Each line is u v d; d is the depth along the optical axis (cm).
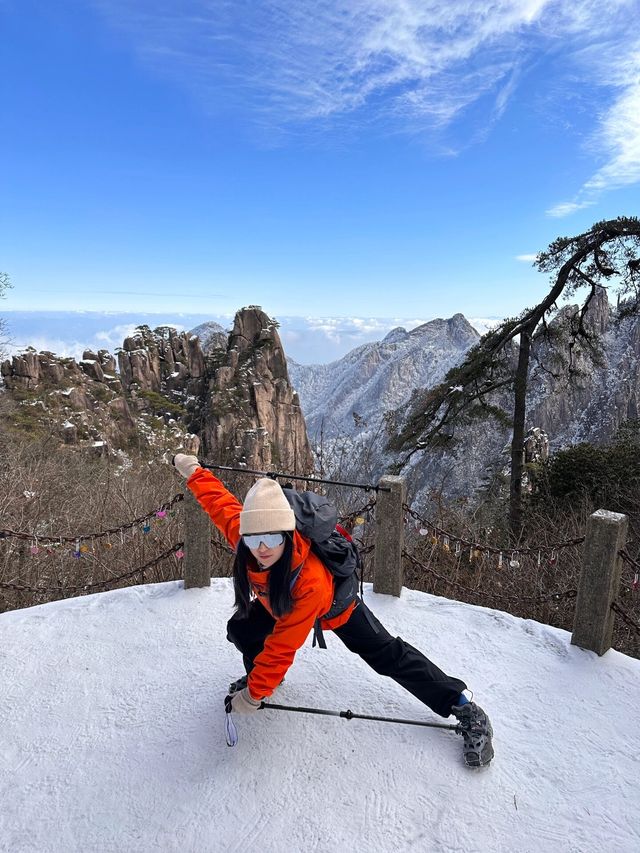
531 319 1470
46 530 846
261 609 243
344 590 230
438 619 378
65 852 213
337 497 757
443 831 222
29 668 320
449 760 255
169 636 351
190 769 250
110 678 312
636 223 1285
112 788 240
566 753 266
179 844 215
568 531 1206
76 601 392
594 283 1407
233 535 246
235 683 275
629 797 242
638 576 341
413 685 254
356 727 274
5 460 1341
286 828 222
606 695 308
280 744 262
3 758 257
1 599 620
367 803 234
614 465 1520
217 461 1234
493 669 327
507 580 773
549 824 227
